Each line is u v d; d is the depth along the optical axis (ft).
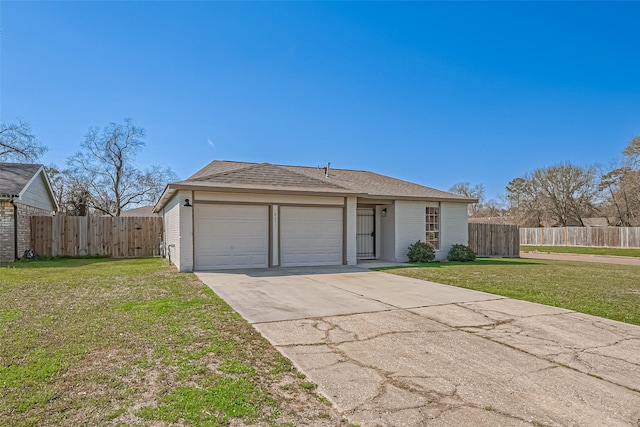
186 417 8.94
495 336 16.01
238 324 17.16
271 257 39.27
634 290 26.94
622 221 108.68
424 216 50.01
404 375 11.85
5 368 11.68
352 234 42.78
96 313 18.69
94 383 10.74
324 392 10.59
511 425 8.98
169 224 45.98
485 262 48.70
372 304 21.80
